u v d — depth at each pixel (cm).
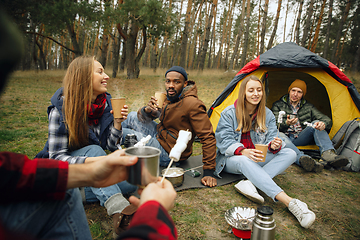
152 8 1362
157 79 1605
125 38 1609
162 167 298
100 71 201
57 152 185
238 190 242
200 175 287
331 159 321
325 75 374
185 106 268
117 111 216
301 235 189
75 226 95
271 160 250
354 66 1711
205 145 267
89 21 1343
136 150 99
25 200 78
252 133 280
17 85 1186
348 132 338
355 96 355
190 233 184
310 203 240
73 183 86
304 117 377
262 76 380
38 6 1226
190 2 1817
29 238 58
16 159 74
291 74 477
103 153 193
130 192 227
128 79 1608
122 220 157
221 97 389
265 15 1662
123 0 1372
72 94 185
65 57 2973
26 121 535
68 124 184
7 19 50
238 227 172
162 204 75
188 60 3528
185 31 1834
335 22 2305
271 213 155
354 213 224
